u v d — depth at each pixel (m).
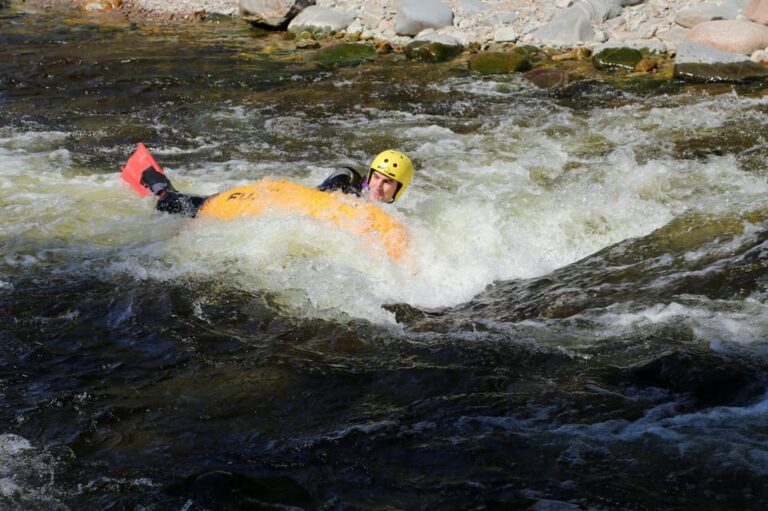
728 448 11.80
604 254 18.20
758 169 22.33
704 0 36.84
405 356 14.47
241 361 14.34
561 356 14.31
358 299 16.20
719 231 18.67
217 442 12.26
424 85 30.72
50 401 13.16
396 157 18.78
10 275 17.09
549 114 27.50
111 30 39.59
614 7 36.53
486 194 20.92
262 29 39.81
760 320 15.08
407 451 11.99
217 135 26.08
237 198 18.89
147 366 14.18
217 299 16.23
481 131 26.12
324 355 14.53
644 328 15.02
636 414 12.65
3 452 11.96
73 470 11.64
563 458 11.75
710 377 13.30
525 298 16.50
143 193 20.83
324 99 29.33
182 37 38.25
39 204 20.47
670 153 23.86
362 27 38.00
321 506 10.95
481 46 34.84
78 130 26.28
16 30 39.19
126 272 17.25
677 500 10.93
